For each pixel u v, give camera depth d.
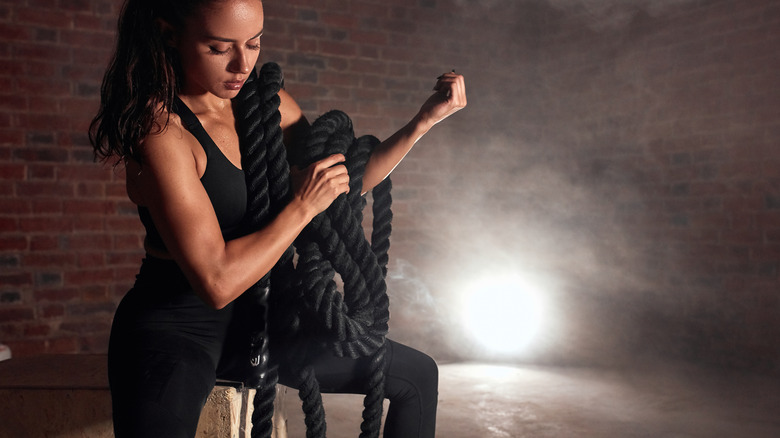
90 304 4.06
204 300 1.20
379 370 1.43
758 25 4.18
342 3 4.85
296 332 1.40
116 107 1.22
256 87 1.41
